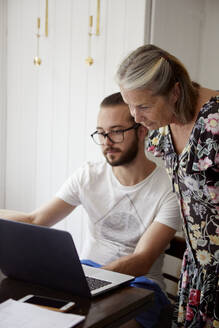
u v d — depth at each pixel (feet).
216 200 3.94
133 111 3.96
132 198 5.43
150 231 5.09
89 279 3.83
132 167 5.39
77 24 8.12
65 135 8.51
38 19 8.46
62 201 5.87
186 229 4.45
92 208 5.68
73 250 3.37
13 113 9.47
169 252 5.56
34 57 8.90
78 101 8.23
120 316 3.31
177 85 3.88
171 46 7.46
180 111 3.98
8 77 9.47
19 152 9.43
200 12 7.93
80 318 3.06
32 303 3.34
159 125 4.06
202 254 4.32
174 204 5.18
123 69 3.85
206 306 4.25
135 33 7.24
